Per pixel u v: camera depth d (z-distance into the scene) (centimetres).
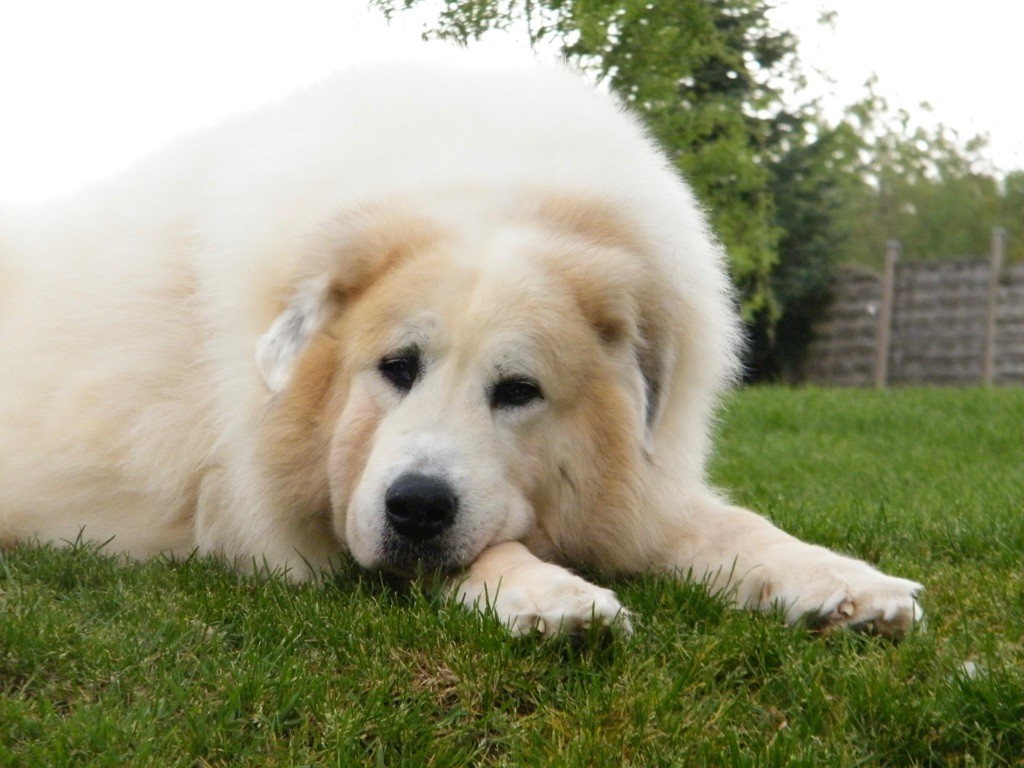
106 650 143
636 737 134
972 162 1435
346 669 145
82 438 178
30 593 154
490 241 162
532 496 162
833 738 136
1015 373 761
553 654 145
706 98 468
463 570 157
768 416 428
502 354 157
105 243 187
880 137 1359
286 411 165
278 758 132
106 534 180
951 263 788
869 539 202
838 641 154
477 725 137
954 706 139
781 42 522
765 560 166
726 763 132
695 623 158
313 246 166
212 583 167
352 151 173
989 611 165
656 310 170
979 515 219
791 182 823
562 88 184
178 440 176
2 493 181
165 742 132
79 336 183
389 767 132
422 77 182
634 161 179
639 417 167
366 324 160
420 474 153
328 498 165
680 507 175
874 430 410
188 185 186
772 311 659
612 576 172
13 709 133
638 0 343
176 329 178
